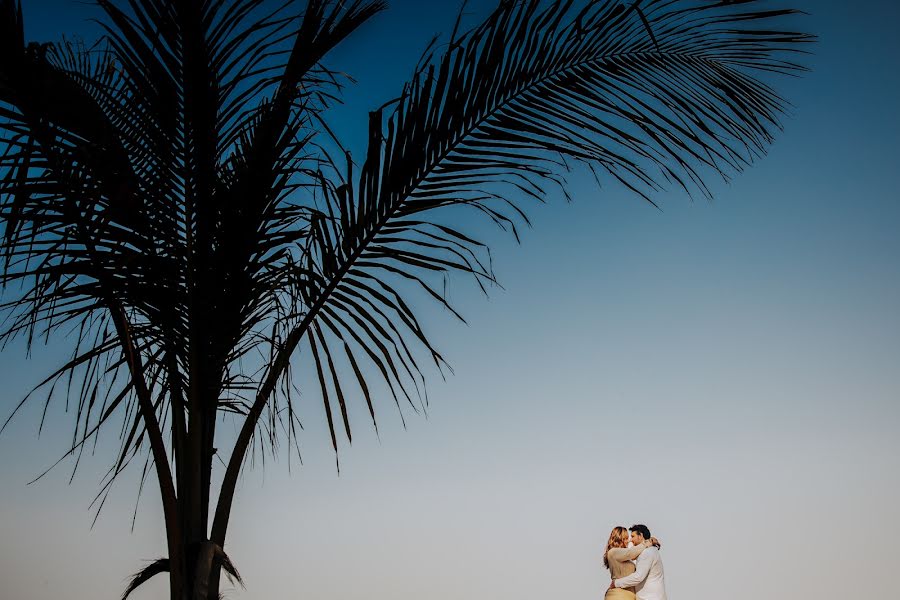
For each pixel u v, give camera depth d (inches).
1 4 90.0
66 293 96.0
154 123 99.0
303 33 102.7
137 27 95.3
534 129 103.1
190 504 101.0
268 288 106.0
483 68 100.7
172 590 97.1
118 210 96.6
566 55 104.4
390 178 104.2
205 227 101.3
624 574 242.4
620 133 101.7
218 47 97.3
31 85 91.5
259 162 102.8
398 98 103.1
